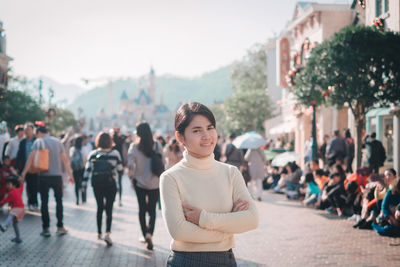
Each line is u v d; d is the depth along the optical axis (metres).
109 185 7.85
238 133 45.22
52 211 11.74
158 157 7.54
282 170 16.23
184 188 2.59
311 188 12.55
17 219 7.89
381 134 16.98
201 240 2.52
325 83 12.98
